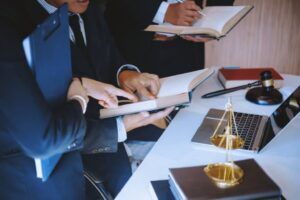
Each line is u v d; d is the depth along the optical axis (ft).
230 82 6.39
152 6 7.44
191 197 3.48
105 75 5.96
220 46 13.24
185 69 8.41
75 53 5.29
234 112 5.54
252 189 3.58
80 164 4.73
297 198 3.89
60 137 3.89
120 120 4.99
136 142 6.66
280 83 6.42
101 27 5.99
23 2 4.45
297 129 5.17
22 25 4.24
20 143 3.91
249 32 12.97
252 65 13.24
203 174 3.79
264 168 4.36
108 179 5.67
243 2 12.84
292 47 12.78
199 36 6.33
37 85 3.74
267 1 12.61
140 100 5.02
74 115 4.06
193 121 5.42
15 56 3.67
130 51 8.05
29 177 4.43
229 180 3.64
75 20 5.41
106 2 7.77
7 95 3.65
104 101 4.80
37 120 3.74
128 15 7.68
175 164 4.46
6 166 4.35
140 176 4.27
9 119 3.76
